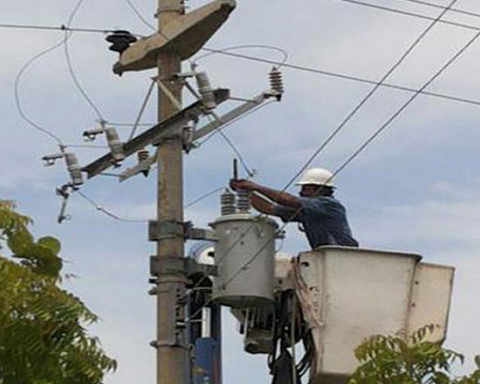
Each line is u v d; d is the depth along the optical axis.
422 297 17.94
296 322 18.14
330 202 18.62
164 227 17.45
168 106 17.72
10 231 14.75
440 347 16.11
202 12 17.52
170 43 17.73
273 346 18.36
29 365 14.02
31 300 14.09
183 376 17.14
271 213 18.50
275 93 17.72
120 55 18.12
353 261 17.94
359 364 16.81
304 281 17.94
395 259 17.94
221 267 17.78
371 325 17.81
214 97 17.48
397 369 16.09
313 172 19.11
